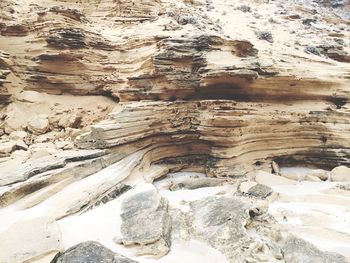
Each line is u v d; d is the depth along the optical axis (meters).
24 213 7.29
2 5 13.55
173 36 12.98
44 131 11.02
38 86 12.07
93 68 12.53
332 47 19.84
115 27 16.03
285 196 9.91
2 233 6.30
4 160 9.20
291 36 22.55
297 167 13.02
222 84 11.64
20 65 11.95
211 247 6.67
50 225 6.73
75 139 10.25
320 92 13.05
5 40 12.19
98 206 8.23
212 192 10.16
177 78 11.48
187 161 12.16
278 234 7.23
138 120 10.66
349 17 34.66
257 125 11.85
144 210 7.68
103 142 9.82
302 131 12.62
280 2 33.34
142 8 17.16
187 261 6.27
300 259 6.34
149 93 11.55
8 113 11.03
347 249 6.78
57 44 11.80
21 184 7.73
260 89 12.07
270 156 12.42
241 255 6.38
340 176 11.73
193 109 11.75
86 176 9.00
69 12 12.51
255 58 12.10
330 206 9.41
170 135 11.55
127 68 12.63
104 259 5.95
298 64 13.64
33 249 5.94
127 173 9.77
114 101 12.61
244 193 9.83
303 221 8.24
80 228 7.14
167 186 10.73
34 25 12.34
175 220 7.71
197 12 22.16
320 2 40.12
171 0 22.42
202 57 11.52
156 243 6.57
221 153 11.42
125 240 6.64
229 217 7.44
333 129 12.66
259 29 22.58
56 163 8.66
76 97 12.46
